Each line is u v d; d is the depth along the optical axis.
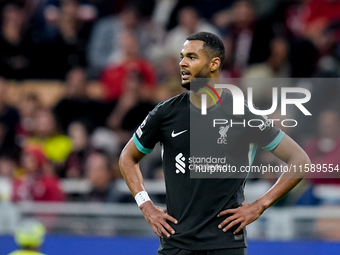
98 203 22.94
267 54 32.09
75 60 35.09
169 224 12.11
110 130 29.52
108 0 38.03
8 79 34.53
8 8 35.53
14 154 27.67
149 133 12.43
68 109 30.34
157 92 31.39
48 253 22.17
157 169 24.58
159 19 37.03
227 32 35.66
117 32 35.25
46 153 27.91
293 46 31.92
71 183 24.12
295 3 36.31
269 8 34.09
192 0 37.09
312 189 22.19
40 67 34.78
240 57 32.75
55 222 22.39
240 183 11.98
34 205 22.53
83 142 27.58
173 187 12.09
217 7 37.28
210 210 11.81
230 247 11.73
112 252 21.94
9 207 22.59
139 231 22.08
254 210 11.70
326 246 20.67
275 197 11.82
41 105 30.66
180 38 34.09
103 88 32.34
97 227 22.22
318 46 33.06
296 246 20.83
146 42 35.00
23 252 18.31
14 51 34.91
